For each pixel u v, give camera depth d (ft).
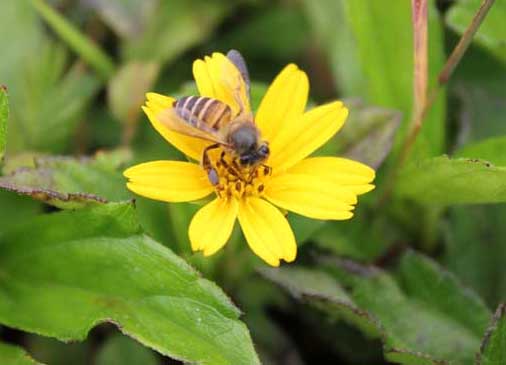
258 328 0.64
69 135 0.67
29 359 0.56
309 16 0.71
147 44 0.69
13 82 0.67
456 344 0.60
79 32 0.69
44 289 0.57
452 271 0.64
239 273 0.61
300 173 0.57
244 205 0.56
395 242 0.63
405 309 0.61
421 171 0.60
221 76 0.57
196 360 0.54
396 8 0.63
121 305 0.56
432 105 0.63
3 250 0.58
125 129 0.67
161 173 0.56
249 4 0.73
